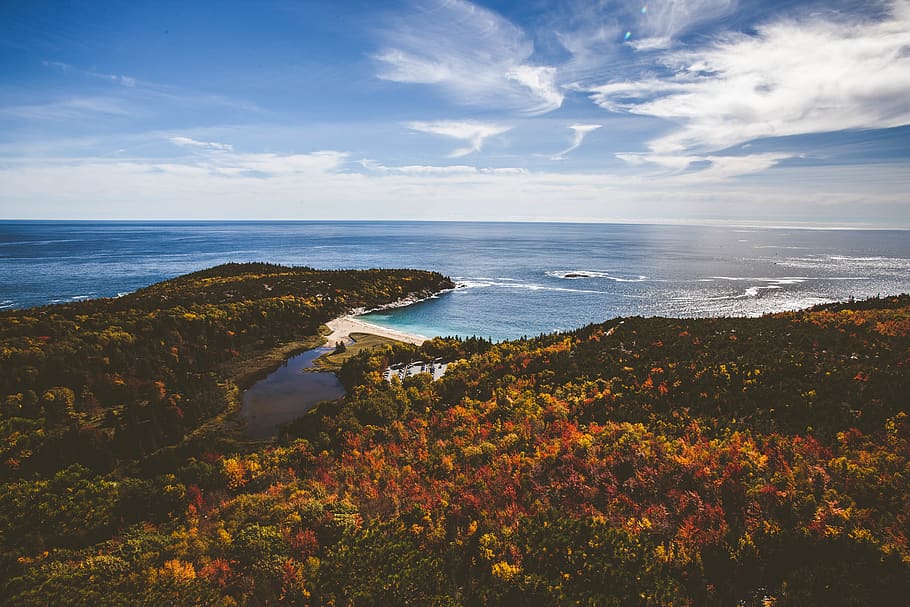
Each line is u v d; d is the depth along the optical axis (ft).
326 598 63.31
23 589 66.03
